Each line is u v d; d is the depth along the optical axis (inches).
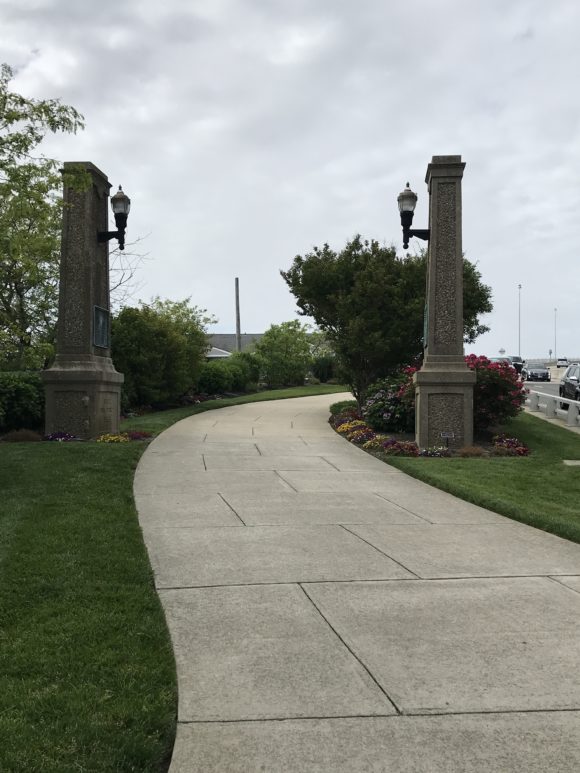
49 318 847.1
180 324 1120.8
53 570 215.9
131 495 347.9
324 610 191.2
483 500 352.8
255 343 1627.7
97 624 172.7
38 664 148.9
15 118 430.9
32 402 617.6
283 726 128.0
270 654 160.6
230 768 114.6
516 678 148.7
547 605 197.3
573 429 700.0
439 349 583.2
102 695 135.6
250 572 226.8
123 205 593.6
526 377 1859.0
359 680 147.2
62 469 402.9
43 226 470.0
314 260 825.5
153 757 116.6
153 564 234.7
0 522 278.4
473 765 115.5
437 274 586.6
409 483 418.6
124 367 840.3
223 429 675.4
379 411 653.9
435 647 165.6
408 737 124.3
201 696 139.3
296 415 834.2
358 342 761.0
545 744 122.2
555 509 342.3
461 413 572.4
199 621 181.6
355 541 272.2
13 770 109.4
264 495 367.6
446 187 587.2
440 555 252.7
